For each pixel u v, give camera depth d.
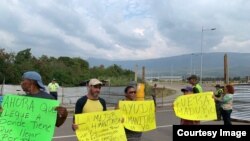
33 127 2.38
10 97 2.39
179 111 3.98
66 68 25.86
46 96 2.44
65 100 12.78
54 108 2.38
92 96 2.83
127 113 3.22
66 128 6.74
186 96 3.97
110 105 13.16
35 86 2.43
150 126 3.29
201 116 3.97
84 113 2.77
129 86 3.31
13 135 2.37
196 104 3.98
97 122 2.82
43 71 21.56
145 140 5.55
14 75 17.34
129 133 3.22
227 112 5.96
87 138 2.78
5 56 17.36
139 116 3.24
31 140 2.37
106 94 14.09
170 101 16.50
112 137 2.88
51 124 2.37
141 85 5.09
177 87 35.66
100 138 2.82
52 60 29.28
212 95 3.99
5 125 2.38
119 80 24.83
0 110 2.76
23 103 2.38
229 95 5.96
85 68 32.66
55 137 5.77
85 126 2.78
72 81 24.36
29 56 23.25
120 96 13.38
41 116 2.38
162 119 8.68
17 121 2.38
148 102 3.28
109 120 2.87
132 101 3.24
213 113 3.97
